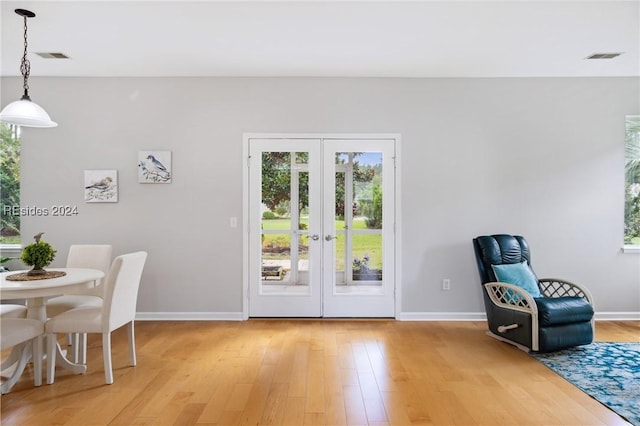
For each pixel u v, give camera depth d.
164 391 2.76
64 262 4.47
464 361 3.30
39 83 4.43
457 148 4.49
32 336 2.76
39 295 2.75
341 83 4.48
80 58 3.90
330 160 4.51
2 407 2.54
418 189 4.50
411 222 4.50
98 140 4.46
